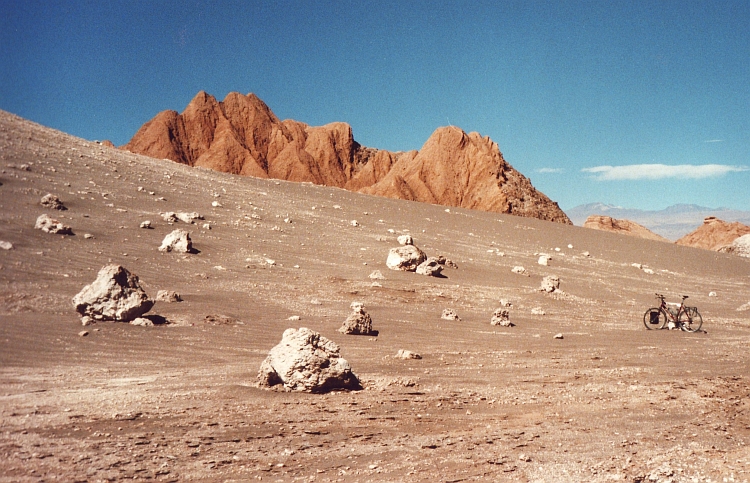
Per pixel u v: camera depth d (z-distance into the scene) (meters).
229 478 6.40
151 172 50.97
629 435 8.51
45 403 8.84
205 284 23.34
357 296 25.16
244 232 36.50
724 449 7.73
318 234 40.31
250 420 8.59
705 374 13.82
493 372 13.33
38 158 42.25
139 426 8.00
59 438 7.29
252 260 29.61
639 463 7.08
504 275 36.38
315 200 59.34
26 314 15.63
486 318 23.67
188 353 13.61
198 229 34.69
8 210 29.22
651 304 34.66
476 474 6.76
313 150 137.50
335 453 7.39
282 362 10.59
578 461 7.25
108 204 35.59
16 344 12.84
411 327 19.98
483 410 9.90
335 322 19.52
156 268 24.67
